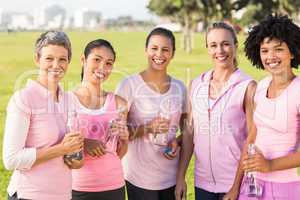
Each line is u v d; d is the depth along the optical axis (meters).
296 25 4.16
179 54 39.88
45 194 4.00
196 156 4.94
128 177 5.11
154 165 4.98
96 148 4.54
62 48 4.11
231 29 4.88
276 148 4.12
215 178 4.82
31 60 29.81
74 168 4.22
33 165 3.94
